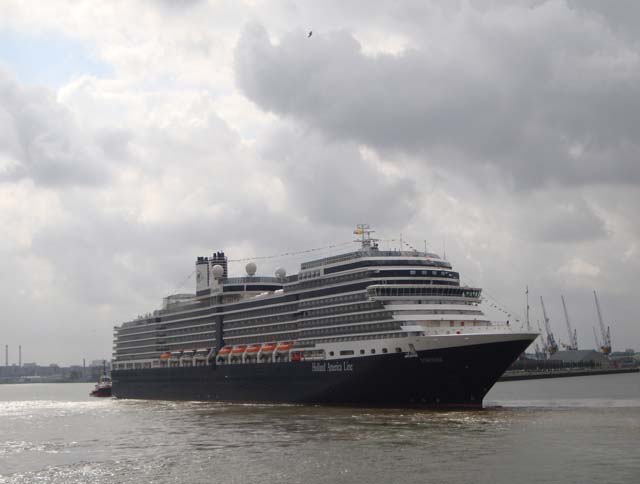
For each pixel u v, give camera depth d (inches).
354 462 2962.6
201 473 2906.0
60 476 2982.3
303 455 3164.4
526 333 4566.9
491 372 4672.7
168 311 7736.2
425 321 4877.0
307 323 5649.6
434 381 4749.0
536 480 2576.3
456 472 2726.4
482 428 3796.8
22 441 4121.6
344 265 5398.6
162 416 5359.3
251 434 3897.6
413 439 3462.1
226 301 6924.2
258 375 6087.6
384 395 4982.8
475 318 4987.7
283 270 7101.4
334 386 5255.9
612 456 2950.3
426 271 5142.7
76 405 7598.4
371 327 5044.3
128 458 3341.5
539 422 4042.8
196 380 6983.3
